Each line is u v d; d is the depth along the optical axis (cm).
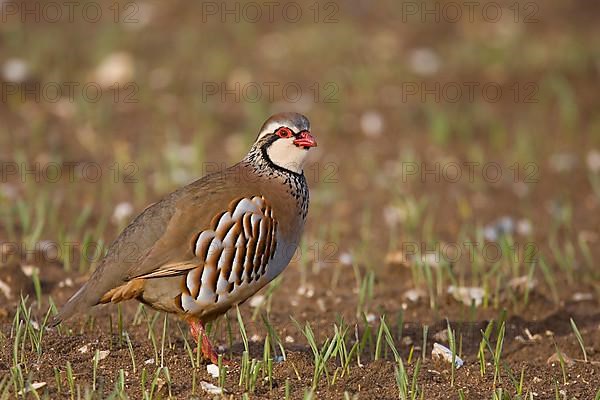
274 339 954
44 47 2017
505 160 1684
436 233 1398
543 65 2028
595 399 855
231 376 885
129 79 1916
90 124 1727
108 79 1911
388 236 1385
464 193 1552
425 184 1580
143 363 904
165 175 1550
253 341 1012
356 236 1378
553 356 988
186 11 2284
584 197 1560
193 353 939
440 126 1730
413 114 1839
